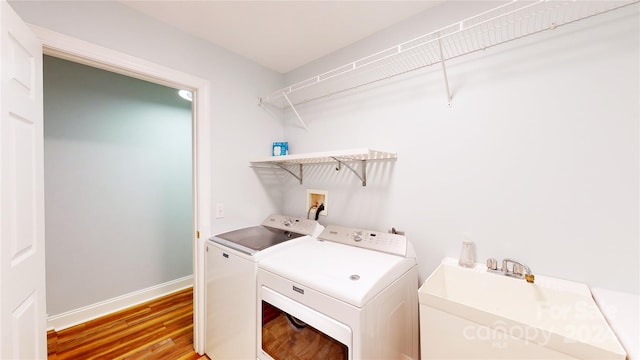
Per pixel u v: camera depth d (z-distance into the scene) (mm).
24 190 976
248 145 2094
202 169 1793
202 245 1800
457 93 1366
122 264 2365
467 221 1341
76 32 1275
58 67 1991
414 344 1365
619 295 961
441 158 1425
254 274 1348
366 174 1767
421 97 1500
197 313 1811
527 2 1165
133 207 2428
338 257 1336
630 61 955
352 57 1849
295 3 1429
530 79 1159
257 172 2162
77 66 2082
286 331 1192
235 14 1526
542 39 1130
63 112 2020
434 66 1452
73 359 1711
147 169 2518
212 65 1846
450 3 1390
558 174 1099
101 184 2227
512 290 1131
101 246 2234
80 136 2107
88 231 2162
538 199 1146
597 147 1017
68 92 2041
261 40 1823
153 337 1970
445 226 1414
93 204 2186
